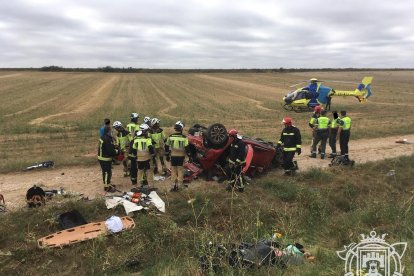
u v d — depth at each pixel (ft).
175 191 35.70
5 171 43.32
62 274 24.99
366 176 42.29
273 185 38.19
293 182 39.01
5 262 25.38
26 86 221.05
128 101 143.54
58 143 63.72
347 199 37.68
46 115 102.42
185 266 23.98
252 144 40.60
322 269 20.67
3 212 31.07
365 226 29.45
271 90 207.21
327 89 107.96
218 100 149.38
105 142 35.45
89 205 32.17
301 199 35.60
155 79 313.12
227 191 36.01
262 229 30.35
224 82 280.72
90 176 41.91
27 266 25.46
